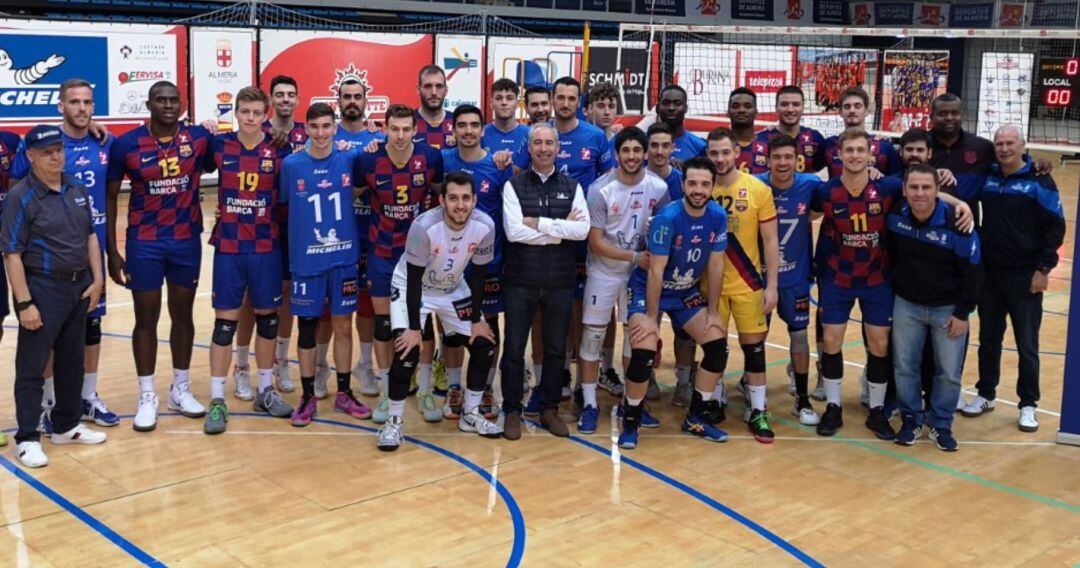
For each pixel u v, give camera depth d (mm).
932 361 5973
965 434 5938
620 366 7168
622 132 5512
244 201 5598
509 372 5691
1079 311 5629
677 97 6352
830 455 5559
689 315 5711
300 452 5406
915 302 5547
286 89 6277
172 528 4402
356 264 5809
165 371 6824
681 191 5898
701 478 5164
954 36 10766
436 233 5223
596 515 4648
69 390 5332
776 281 5699
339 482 4988
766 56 13391
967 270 5340
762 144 6551
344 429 5812
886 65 13672
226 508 4633
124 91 12523
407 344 5371
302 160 5547
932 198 5262
